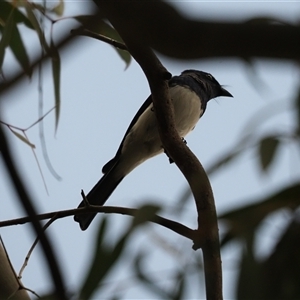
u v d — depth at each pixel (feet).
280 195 8.54
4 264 17.22
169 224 14.83
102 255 10.37
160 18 4.59
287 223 8.48
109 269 10.24
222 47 4.70
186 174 16.53
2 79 12.84
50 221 16.61
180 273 9.95
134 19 4.62
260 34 4.66
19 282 14.89
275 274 8.55
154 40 4.69
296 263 8.45
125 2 4.58
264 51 4.77
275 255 8.53
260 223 8.58
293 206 8.46
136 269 10.09
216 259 13.42
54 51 12.33
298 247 8.40
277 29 4.68
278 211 8.50
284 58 4.91
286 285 8.50
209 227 13.25
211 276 13.56
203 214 13.83
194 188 15.02
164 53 4.75
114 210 16.55
